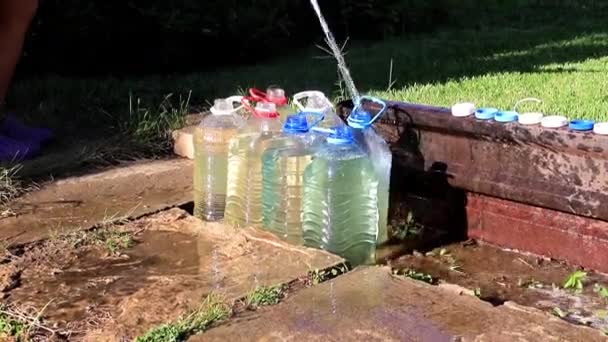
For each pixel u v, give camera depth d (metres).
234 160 4.12
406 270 3.85
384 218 4.08
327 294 3.24
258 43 9.42
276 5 9.88
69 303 3.30
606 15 12.66
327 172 3.75
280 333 2.93
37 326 3.10
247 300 3.20
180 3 8.69
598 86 7.05
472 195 4.14
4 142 5.42
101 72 8.50
